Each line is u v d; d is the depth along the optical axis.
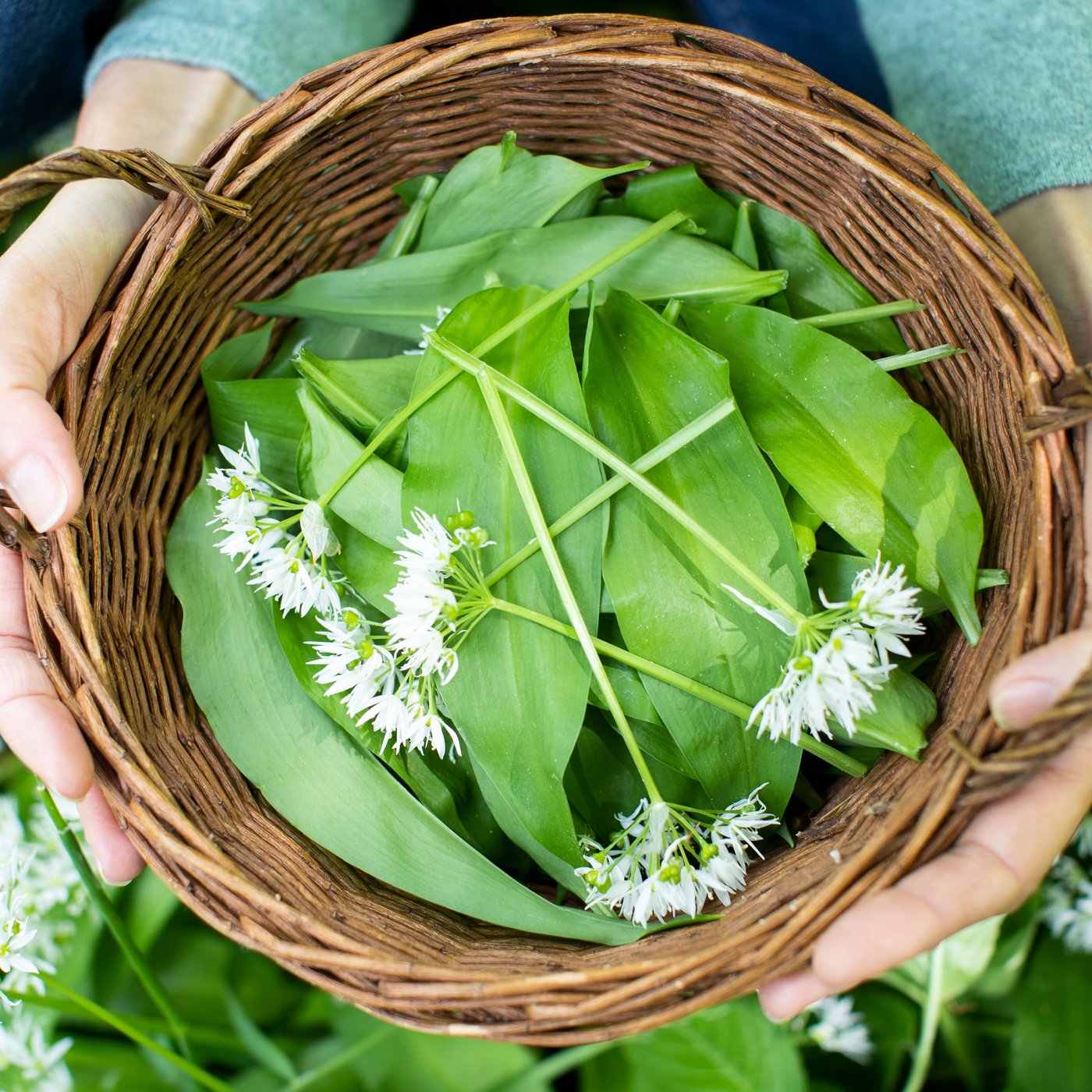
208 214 0.40
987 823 0.36
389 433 0.42
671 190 0.45
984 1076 0.50
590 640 0.39
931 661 0.43
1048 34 0.44
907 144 0.39
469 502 0.41
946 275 0.41
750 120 0.42
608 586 0.40
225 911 0.37
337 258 0.47
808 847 0.40
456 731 0.43
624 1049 0.47
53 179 0.37
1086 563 0.37
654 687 0.40
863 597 0.37
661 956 0.37
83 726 0.38
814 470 0.41
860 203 0.42
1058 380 0.38
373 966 0.36
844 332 0.44
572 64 0.42
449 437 0.41
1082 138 0.43
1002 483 0.41
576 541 0.40
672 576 0.40
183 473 0.45
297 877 0.41
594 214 0.46
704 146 0.44
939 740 0.39
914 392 0.44
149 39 0.49
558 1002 0.35
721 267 0.43
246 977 0.50
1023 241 0.45
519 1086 0.47
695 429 0.40
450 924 0.41
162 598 0.44
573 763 0.43
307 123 0.41
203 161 0.41
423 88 0.43
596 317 0.43
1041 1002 0.47
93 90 0.50
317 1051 0.48
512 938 0.41
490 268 0.45
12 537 0.38
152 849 0.38
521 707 0.40
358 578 0.42
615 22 0.41
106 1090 0.47
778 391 0.42
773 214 0.44
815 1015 0.47
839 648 0.37
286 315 0.45
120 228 0.42
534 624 0.40
